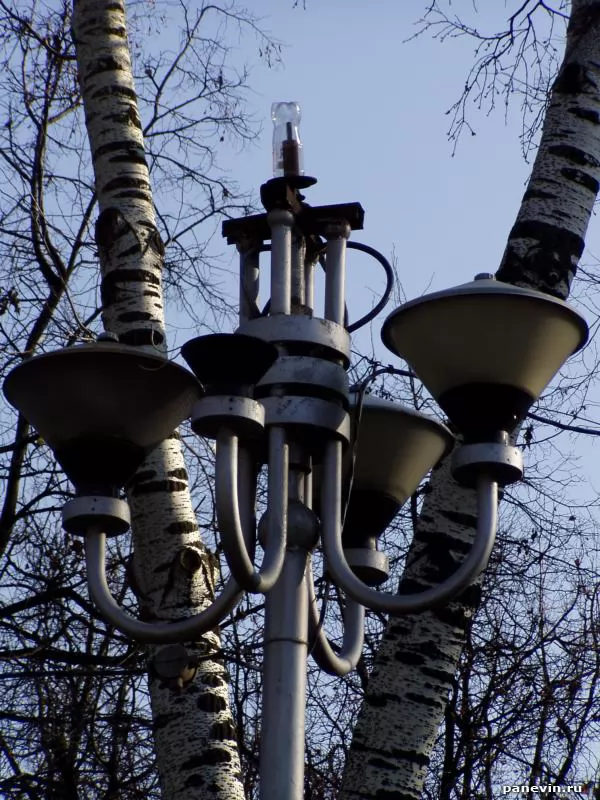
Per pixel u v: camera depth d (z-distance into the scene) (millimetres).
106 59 7410
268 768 3924
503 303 4043
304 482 4328
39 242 9883
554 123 6547
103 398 4129
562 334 4121
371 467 4859
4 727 11055
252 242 4711
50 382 4129
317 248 4758
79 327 8797
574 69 6664
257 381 3924
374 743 5211
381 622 12320
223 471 3789
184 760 5223
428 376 4230
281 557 4043
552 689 12289
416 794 5148
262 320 4383
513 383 4098
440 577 5488
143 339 6328
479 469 4051
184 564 5633
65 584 10453
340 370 4367
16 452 10438
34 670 10047
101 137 7086
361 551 4883
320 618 4348
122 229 6637
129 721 10625
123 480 4234
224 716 5340
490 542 4000
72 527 4180
